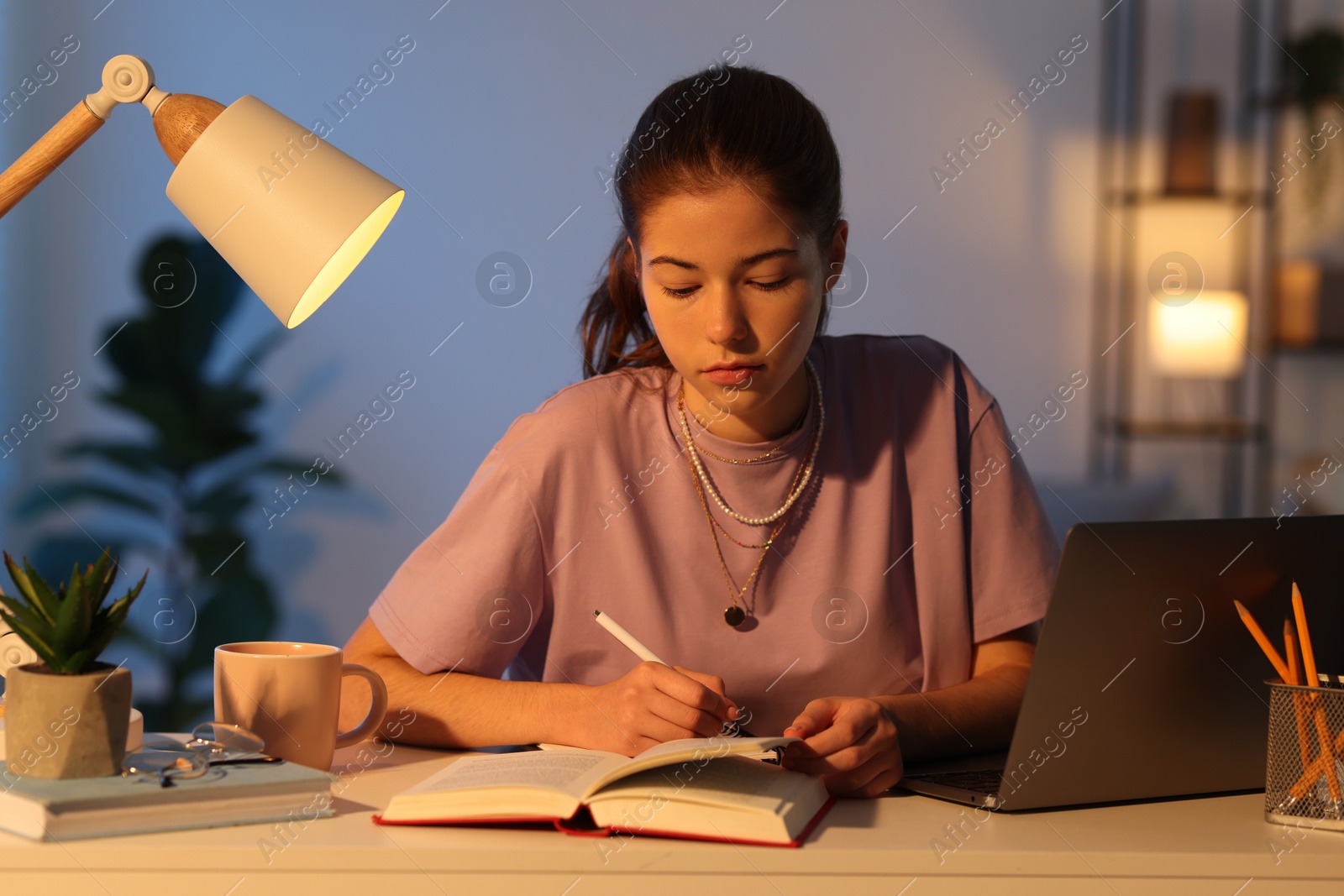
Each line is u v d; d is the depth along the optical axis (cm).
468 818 79
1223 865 77
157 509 277
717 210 98
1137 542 86
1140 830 83
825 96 271
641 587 121
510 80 271
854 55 271
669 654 121
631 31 271
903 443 128
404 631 119
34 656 92
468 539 121
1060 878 76
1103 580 85
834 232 112
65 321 280
